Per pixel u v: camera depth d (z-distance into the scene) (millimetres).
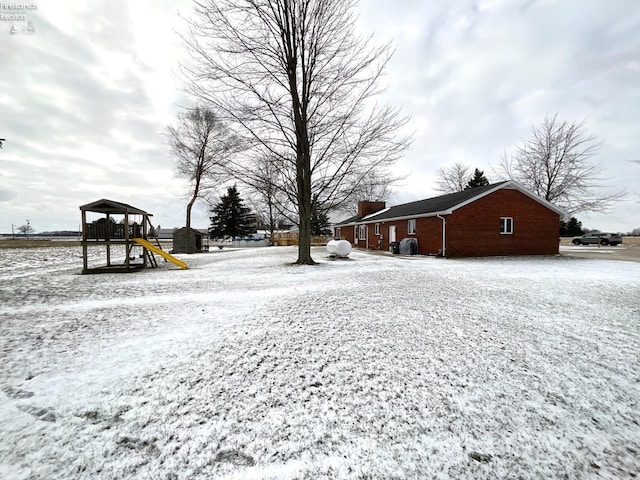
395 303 5555
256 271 10469
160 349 3459
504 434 2045
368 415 2246
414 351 3410
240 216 43281
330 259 15117
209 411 2291
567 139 25281
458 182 40375
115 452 1865
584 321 4512
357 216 31750
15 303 5758
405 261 14070
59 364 3080
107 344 3617
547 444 1953
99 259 16781
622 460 1822
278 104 11117
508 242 17344
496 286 7277
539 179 26500
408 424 2143
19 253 21625
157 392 2555
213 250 26641
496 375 2867
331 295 6254
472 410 2311
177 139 23250
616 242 29719
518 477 1691
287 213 14969
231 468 1749
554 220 18062
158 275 9867
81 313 5000
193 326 4281
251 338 3801
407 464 1778
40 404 2371
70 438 1981
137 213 12398
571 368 3023
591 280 8211
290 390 2592
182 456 1839
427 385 2678
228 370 2951
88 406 2352
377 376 2838
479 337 3840
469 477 1689
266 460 1812
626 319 4613
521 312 4980
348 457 1834
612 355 3322
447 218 16375
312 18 11039
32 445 1907
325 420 2186
